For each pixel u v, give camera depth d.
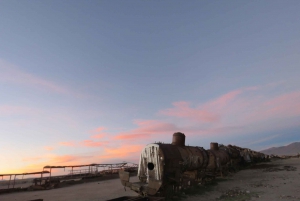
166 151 13.97
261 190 15.64
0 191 20.78
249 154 43.91
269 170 31.39
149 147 14.34
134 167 41.41
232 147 36.16
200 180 18.81
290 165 38.88
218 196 14.40
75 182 28.09
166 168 13.35
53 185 24.38
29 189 22.67
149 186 12.41
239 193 14.87
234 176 26.31
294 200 11.96
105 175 34.47
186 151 17.41
